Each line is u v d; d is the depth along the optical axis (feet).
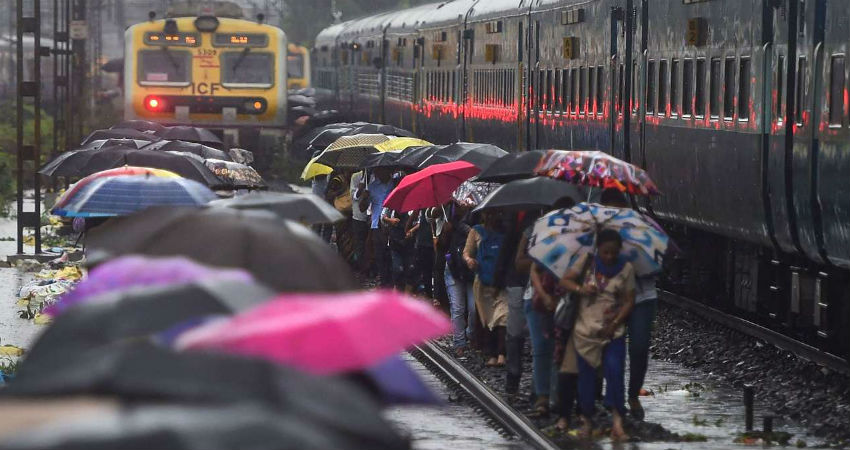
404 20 412.36
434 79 361.10
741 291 167.12
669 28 185.88
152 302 41.06
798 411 111.65
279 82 375.66
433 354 136.67
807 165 133.90
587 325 96.73
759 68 148.56
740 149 155.33
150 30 371.76
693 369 136.87
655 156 192.44
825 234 130.21
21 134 228.84
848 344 130.00
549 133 253.44
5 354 135.54
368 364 41.78
